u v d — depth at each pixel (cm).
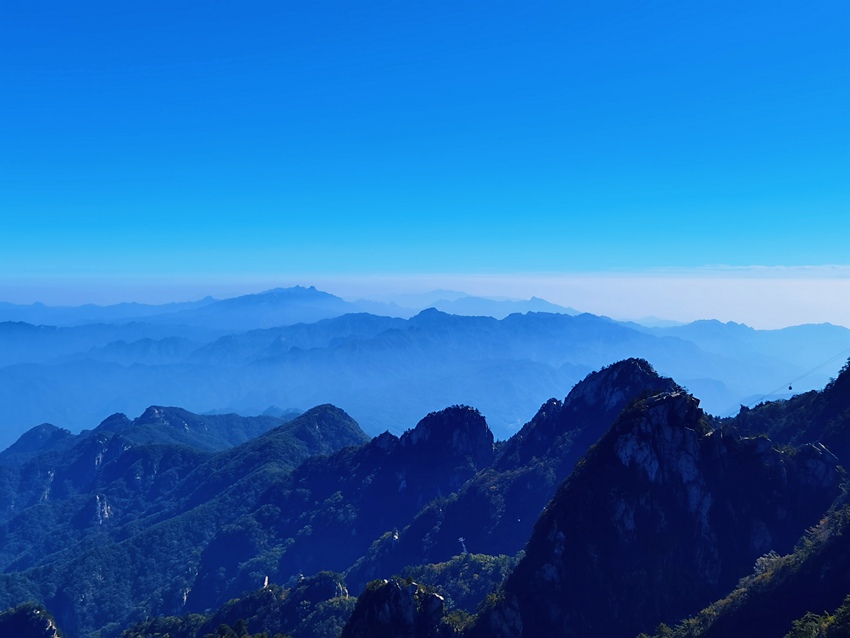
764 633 11869
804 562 12550
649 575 14638
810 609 11675
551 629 14412
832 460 15988
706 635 12512
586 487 15888
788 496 15388
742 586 13362
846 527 12550
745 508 15325
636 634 13975
